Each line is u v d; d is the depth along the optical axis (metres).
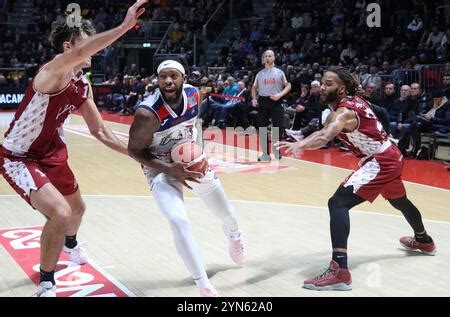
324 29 16.52
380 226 5.34
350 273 4.06
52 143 3.79
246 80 13.41
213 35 19.77
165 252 4.57
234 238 4.10
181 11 21.53
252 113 12.62
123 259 4.39
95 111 3.95
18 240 4.88
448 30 13.16
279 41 17.16
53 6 23.39
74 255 4.23
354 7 16.11
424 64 12.31
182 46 19.73
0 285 3.83
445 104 9.46
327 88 3.97
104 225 5.38
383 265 4.24
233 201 6.42
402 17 15.16
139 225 5.38
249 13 20.12
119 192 6.89
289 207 6.13
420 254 4.51
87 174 8.16
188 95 3.65
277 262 4.32
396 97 11.12
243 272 4.10
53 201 3.41
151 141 3.65
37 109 3.44
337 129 3.75
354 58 13.74
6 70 20.64
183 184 3.75
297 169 8.58
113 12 22.97
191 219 5.56
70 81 3.55
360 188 3.93
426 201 6.46
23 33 23.16
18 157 3.61
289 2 18.53
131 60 22.64
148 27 21.31
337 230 3.81
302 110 11.05
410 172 8.31
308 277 3.99
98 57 21.59
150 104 3.51
